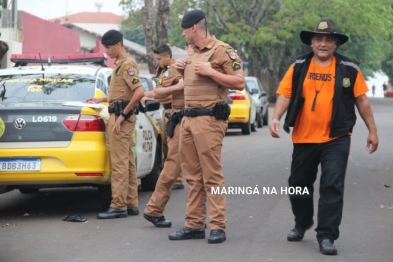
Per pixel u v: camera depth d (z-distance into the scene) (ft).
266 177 42.24
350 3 152.76
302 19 151.12
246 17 157.99
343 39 23.67
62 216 31.01
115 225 28.66
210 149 24.93
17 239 26.23
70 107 29.35
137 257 23.22
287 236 25.35
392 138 68.80
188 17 25.02
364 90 23.85
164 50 33.86
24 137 28.96
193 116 25.09
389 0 163.84
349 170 44.57
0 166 28.89
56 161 28.94
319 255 23.22
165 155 38.09
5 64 92.99
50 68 33.06
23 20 98.63
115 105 29.50
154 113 40.27
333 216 23.44
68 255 23.63
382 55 221.87
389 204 32.71
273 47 173.06
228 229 27.45
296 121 24.26
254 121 80.02
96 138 29.40
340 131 23.71
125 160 29.96
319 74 23.81
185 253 23.68
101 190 31.35
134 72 29.30
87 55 36.45
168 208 32.32
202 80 25.02
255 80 90.99
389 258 22.81
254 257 23.02
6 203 35.09
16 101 30.83
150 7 89.25
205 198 25.89
